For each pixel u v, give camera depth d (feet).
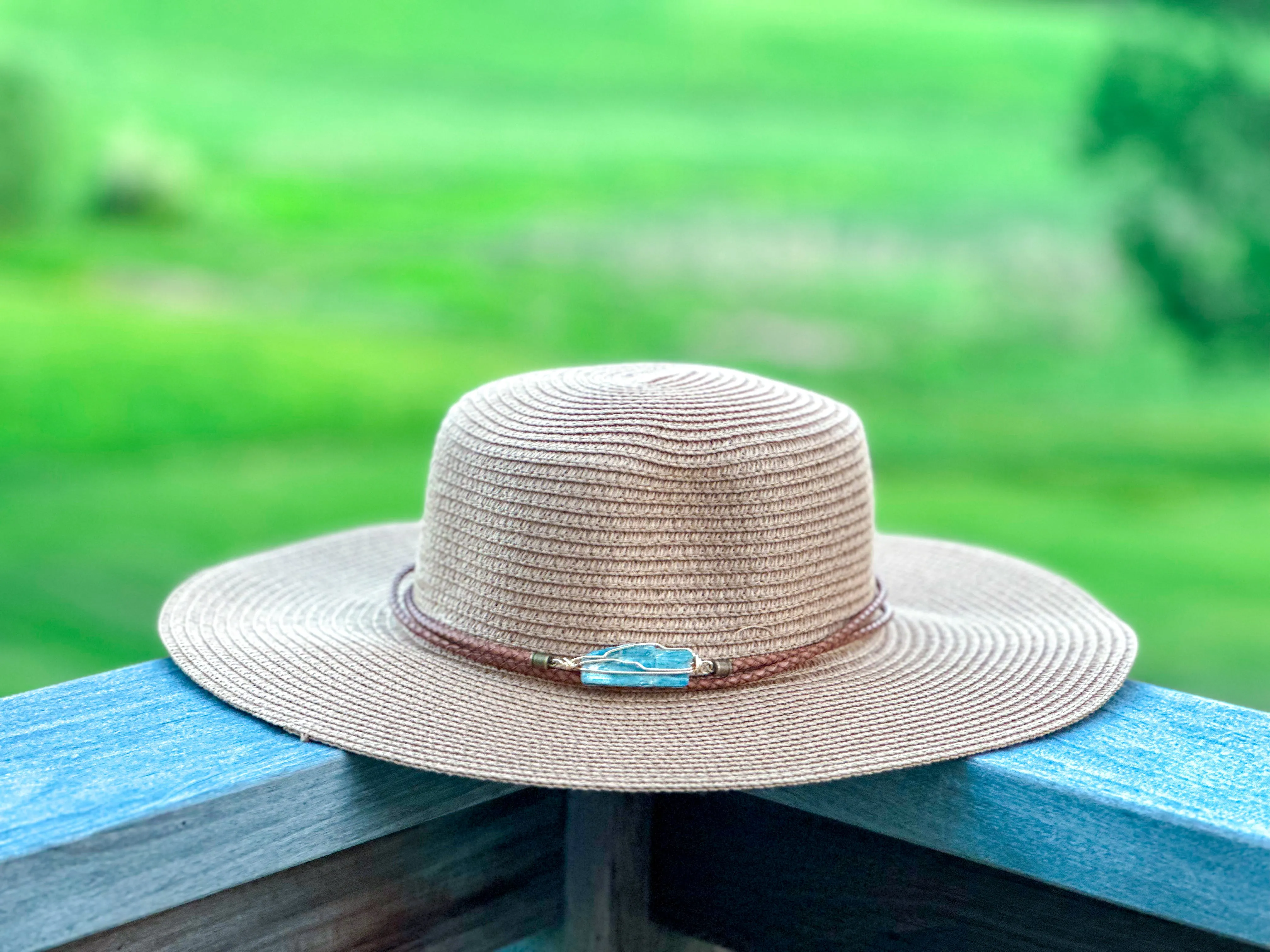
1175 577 20.26
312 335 24.93
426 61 26.58
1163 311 21.26
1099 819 2.02
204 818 2.03
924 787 2.22
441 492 2.56
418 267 25.91
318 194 25.72
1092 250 24.16
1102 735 2.25
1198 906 1.93
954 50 25.70
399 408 24.16
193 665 2.47
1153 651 18.03
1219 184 19.95
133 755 2.16
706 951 2.97
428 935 2.48
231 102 25.84
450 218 26.27
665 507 2.36
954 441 24.08
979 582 3.03
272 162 25.86
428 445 23.48
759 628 2.43
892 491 23.00
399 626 2.68
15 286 24.39
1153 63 19.83
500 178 26.48
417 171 26.27
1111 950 2.15
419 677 2.43
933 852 2.33
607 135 26.40
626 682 2.37
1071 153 23.52
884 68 25.93
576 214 26.27
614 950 2.70
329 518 21.89
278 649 2.56
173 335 24.14
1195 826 1.92
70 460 22.43
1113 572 20.63
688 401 2.47
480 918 2.58
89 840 1.90
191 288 24.94
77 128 25.07
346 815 2.22
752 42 26.61
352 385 24.36
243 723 2.30
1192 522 21.16
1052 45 25.07
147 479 21.61
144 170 25.05
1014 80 25.34
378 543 3.26
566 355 26.09
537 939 2.88
